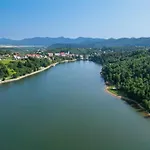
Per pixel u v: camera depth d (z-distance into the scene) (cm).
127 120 13562
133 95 17288
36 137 11406
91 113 14725
